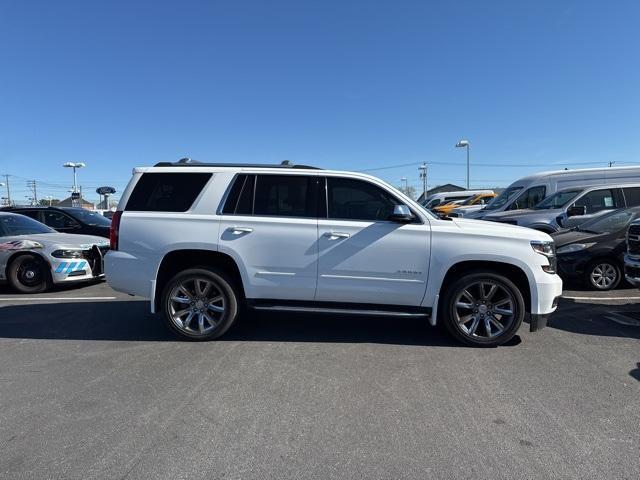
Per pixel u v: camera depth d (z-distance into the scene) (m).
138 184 5.62
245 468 3.03
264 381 4.39
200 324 5.52
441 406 3.89
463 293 5.31
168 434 3.44
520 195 13.85
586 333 5.91
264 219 5.40
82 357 5.05
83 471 2.99
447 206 24.70
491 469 3.02
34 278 8.80
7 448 3.26
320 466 3.05
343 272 5.35
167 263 5.66
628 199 11.23
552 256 5.35
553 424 3.60
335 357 5.03
